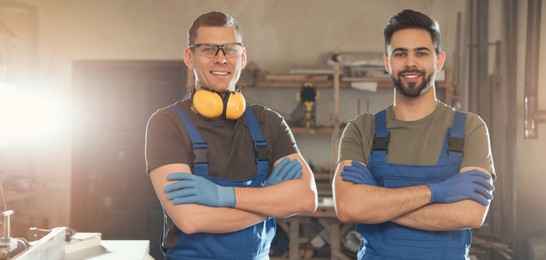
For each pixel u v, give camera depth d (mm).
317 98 5152
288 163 1909
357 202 1865
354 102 5371
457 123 1911
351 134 2029
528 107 4871
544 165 4910
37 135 5379
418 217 1833
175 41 5398
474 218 1797
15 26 5328
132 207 5492
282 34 5371
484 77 5035
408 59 1875
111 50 5418
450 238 1862
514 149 4918
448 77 4957
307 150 5398
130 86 5480
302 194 1866
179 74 5418
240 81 5039
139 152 5484
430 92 1930
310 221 4570
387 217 1841
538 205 4930
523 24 4984
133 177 5488
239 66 1912
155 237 5457
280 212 1826
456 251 1862
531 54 4855
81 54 5434
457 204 1805
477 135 1898
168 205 1772
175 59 5402
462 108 5145
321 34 5355
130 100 5484
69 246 2299
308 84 5117
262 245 1896
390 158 1921
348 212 1876
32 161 5320
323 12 5352
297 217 4551
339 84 5090
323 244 4664
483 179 1823
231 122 1896
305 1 5359
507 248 4488
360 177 1919
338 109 5020
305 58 5359
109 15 5414
